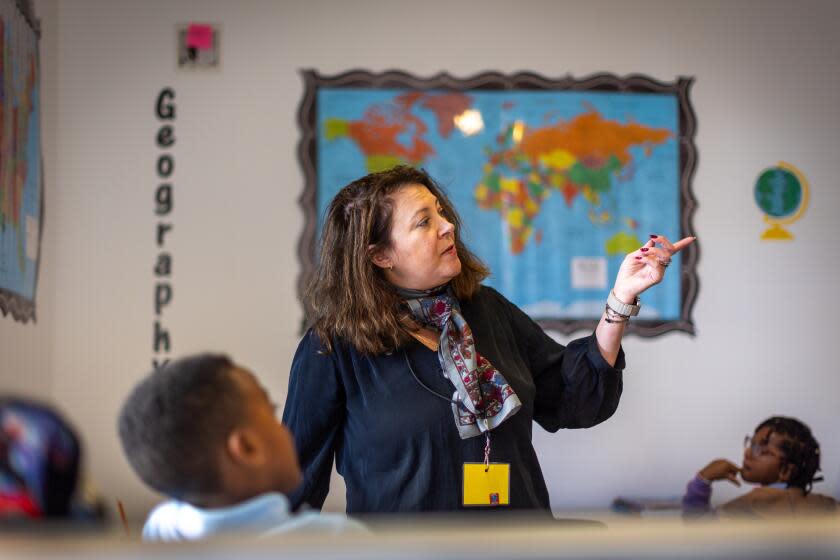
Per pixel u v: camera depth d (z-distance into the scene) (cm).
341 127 466
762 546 54
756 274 477
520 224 469
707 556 54
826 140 484
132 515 444
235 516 104
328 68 469
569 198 471
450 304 211
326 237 218
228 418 107
